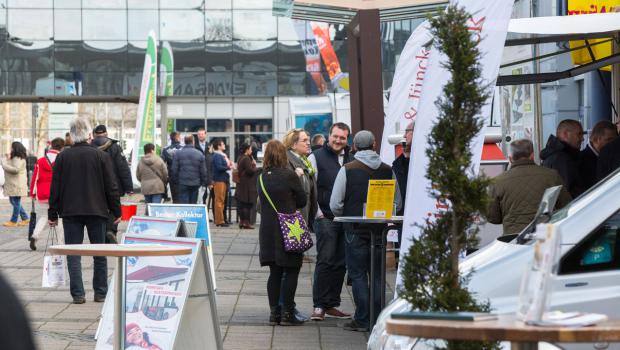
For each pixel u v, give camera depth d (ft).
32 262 57.26
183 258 27.84
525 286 12.62
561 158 37.17
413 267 15.52
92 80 157.79
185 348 28.04
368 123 47.32
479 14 25.02
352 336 34.55
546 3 58.29
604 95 61.57
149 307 27.89
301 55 156.87
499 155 45.27
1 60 157.28
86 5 157.17
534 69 51.21
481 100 15.52
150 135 96.12
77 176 41.16
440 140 15.53
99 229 41.39
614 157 33.47
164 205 41.98
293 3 47.21
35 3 156.87
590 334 11.69
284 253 36.29
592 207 19.33
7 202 129.59
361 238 34.73
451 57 15.61
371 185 31.63
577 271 18.93
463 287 16.22
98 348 29.48
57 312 39.65
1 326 7.20
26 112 172.55
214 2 157.17
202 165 79.87
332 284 38.14
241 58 157.58
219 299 43.37
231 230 82.74
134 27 157.58
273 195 36.55
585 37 41.63
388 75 148.56
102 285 42.60
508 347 17.99
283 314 36.94
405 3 46.93
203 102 157.99
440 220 15.61
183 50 157.58
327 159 37.86
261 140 157.89
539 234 12.37
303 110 118.11
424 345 19.81
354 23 50.34
